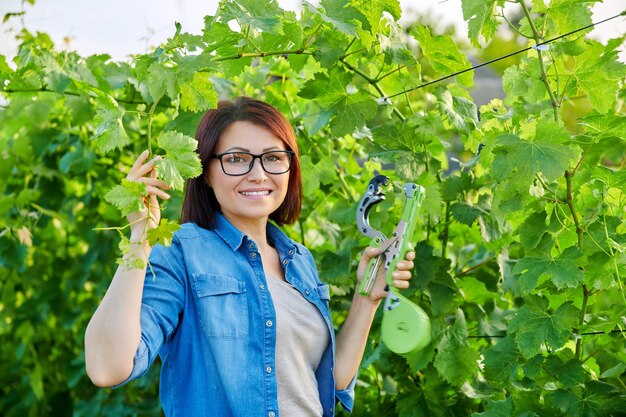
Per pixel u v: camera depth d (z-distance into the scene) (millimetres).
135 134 4070
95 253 4391
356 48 2719
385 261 2301
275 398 2045
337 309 3166
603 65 2576
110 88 3250
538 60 2615
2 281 4742
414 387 3070
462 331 2912
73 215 4371
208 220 2209
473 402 3039
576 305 2625
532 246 2459
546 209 2578
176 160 1897
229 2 2314
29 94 3057
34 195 4324
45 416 4805
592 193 2555
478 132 2986
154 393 4523
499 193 2455
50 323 4883
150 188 1853
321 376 2252
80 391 4727
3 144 4301
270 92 3615
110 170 4277
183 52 2236
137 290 1852
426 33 2785
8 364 4863
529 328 2436
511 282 3109
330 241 3650
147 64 2268
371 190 2369
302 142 3443
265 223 2275
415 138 2926
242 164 2164
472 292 3145
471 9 2457
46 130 4184
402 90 2934
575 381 2453
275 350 2096
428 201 2812
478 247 3447
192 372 2039
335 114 2738
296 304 2205
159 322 1974
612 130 2434
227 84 3309
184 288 2061
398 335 2174
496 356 2596
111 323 1818
